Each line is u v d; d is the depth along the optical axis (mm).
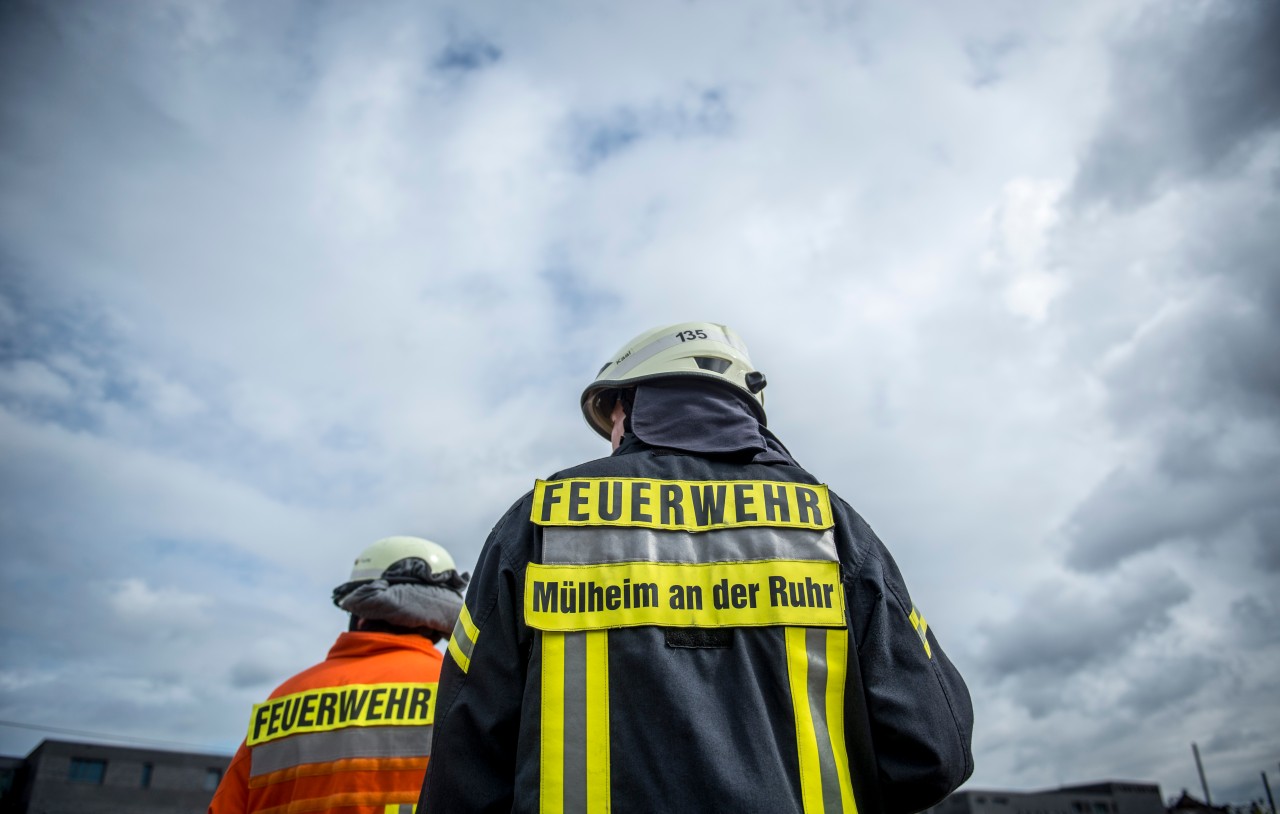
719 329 2590
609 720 1611
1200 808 53406
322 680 3400
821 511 1906
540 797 1544
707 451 2064
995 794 48656
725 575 1787
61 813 40594
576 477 1955
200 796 44438
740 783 1513
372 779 3184
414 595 3807
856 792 1662
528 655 1789
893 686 1710
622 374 2566
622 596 1750
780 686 1669
